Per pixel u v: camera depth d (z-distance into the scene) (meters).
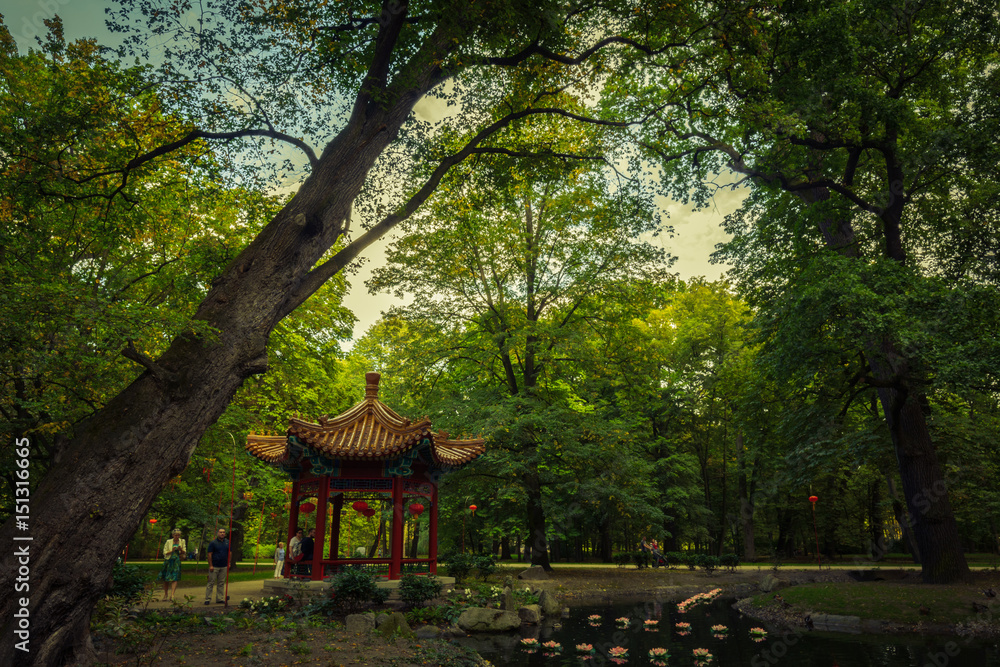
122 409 6.16
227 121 9.15
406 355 23.39
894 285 13.54
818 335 14.93
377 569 15.35
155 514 22.19
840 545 40.22
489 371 25.56
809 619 14.05
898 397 15.80
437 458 15.30
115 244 12.79
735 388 30.77
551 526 23.75
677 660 10.13
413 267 22.61
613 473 21.83
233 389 6.88
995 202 14.95
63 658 6.94
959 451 19.39
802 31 12.64
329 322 22.14
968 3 13.68
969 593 14.19
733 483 40.44
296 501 16.36
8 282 8.75
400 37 10.05
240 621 10.58
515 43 10.84
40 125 8.24
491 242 23.38
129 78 8.69
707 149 13.77
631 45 11.66
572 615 15.74
